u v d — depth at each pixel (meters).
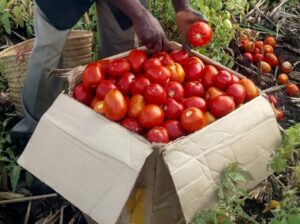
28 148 0.89
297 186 1.02
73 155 0.84
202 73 0.98
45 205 1.14
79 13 1.03
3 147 1.22
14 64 1.22
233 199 0.85
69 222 1.11
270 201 1.10
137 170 0.77
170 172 0.77
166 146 0.78
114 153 0.80
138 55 0.98
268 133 0.91
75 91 0.94
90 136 0.84
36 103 1.15
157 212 0.86
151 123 0.85
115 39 1.24
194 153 0.80
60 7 1.01
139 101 0.89
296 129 0.95
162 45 1.01
